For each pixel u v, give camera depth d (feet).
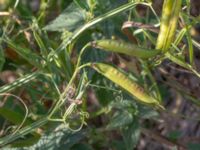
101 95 1.83
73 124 1.73
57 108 1.60
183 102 2.56
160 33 1.53
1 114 1.77
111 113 2.00
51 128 1.73
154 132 2.15
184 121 2.55
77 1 1.72
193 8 2.34
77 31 1.64
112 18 1.76
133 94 1.49
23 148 1.70
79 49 1.77
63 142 1.70
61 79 1.78
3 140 1.61
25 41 1.93
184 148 2.15
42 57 1.69
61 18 1.74
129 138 1.79
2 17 1.98
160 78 2.10
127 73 1.80
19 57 1.99
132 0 1.61
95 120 2.23
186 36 1.74
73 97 1.60
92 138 2.06
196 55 2.25
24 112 1.96
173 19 1.50
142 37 1.80
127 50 1.47
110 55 2.01
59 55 1.70
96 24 1.67
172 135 2.20
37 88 2.03
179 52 1.64
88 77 1.75
